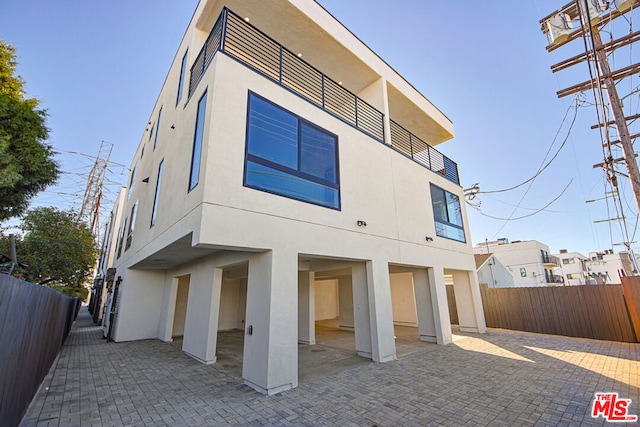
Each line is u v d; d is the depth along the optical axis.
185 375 5.23
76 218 16.08
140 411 3.62
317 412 3.54
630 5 6.46
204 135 4.49
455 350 7.16
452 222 10.10
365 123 8.27
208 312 6.40
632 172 6.61
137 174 12.27
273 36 7.43
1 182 5.63
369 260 6.43
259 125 5.03
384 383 4.66
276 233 4.75
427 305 8.42
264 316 4.47
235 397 4.07
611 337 8.08
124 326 9.23
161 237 6.20
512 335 9.20
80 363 6.21
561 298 9.18
